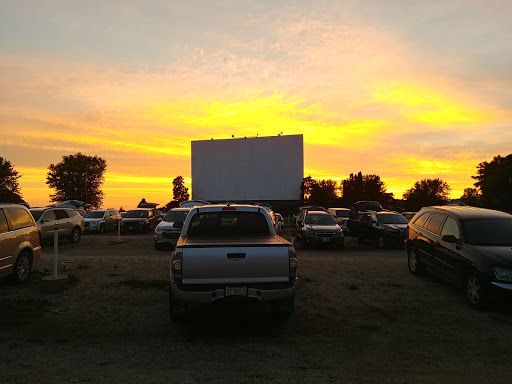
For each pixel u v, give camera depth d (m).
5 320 5.95
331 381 4.03
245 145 67.38
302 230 17.52
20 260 8.39
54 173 69.12
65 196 68.81
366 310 6.77
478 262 6.80
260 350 4.92
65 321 6.01
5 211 8.11
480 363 4.56
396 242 16.83
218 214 6.88
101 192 73.12
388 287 8.43
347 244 19.50
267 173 66.31
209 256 5.18
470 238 7.53
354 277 9.41
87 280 8.82
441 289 8.26
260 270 5.24
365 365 4.47
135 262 11.21
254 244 5.28
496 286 6.46
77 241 18.38
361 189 79.69
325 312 6.65
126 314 6.43
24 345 4.99
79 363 4.44
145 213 26.14
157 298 7.40
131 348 4.95
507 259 6.61
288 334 5.55
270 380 4.04
